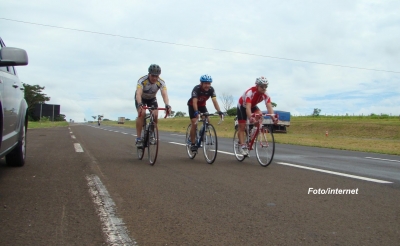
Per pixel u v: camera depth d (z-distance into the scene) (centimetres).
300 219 350
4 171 600
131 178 555
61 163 710
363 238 300
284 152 1113
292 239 296
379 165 803
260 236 302
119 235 301
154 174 597
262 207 392
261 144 730
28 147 1070
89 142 1345
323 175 610
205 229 319
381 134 3041
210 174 605
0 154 423
